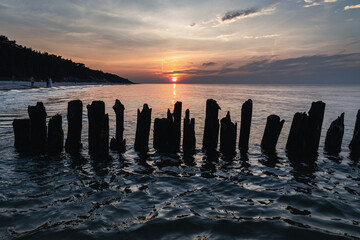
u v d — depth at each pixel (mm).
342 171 7867
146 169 7699
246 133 10297
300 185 6570
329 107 33531
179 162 8555
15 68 107500
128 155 9148
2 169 7105
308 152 9703
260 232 4062
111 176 6934
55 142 8609
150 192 5879
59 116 8680
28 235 3840
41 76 124500
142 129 9602
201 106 30812
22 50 118250
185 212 4809
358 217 4738
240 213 4805
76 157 8508
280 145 11375
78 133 9062
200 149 10375
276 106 33438
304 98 54781
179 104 10094
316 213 4879
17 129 8891
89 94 50344
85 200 5289
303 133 9695
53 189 5844
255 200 5512
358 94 78500
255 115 22734
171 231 4043
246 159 9070
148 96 52156
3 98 28797
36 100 28750
